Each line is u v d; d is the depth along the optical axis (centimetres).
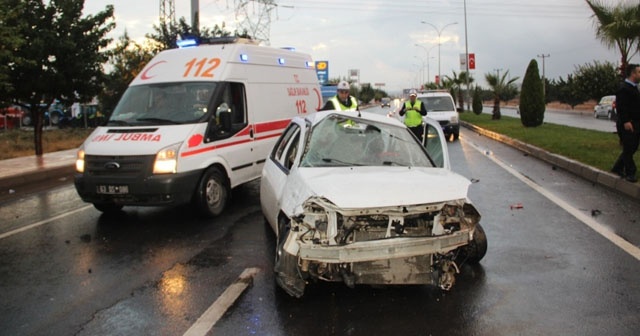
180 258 591
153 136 739
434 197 436
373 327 408
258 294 478
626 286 480
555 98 7194
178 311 445
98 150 735
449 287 461
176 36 2059
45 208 891
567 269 525
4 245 661
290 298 466
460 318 421
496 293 469
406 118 1379
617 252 575
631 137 891
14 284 518
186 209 847
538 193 907
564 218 728
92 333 408
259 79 941
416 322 415
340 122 584
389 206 420
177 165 718
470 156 1484
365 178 470
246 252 609
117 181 716
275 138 975
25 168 1308
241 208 848
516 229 677
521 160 1373
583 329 397
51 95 1571
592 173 1034
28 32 1423
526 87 2342
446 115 2061
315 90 1170
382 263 452
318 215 426
